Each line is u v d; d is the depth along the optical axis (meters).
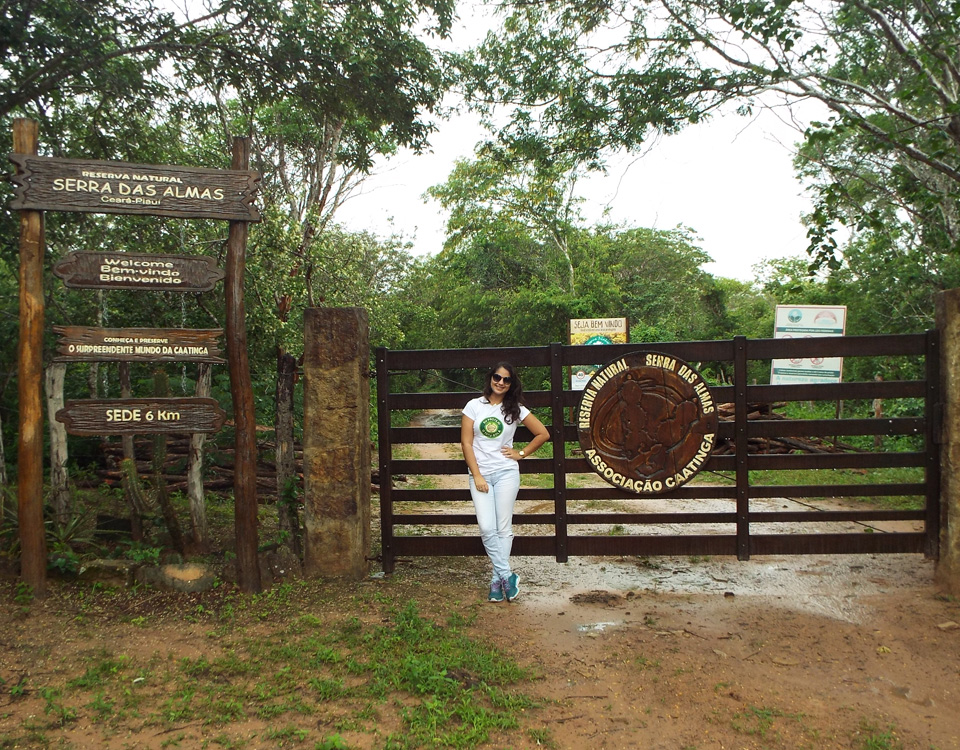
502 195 25.95
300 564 5.67
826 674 4.07
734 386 5.60
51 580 5.07
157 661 4.06
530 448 5.32
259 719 3.48
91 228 9.08
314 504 5.49
